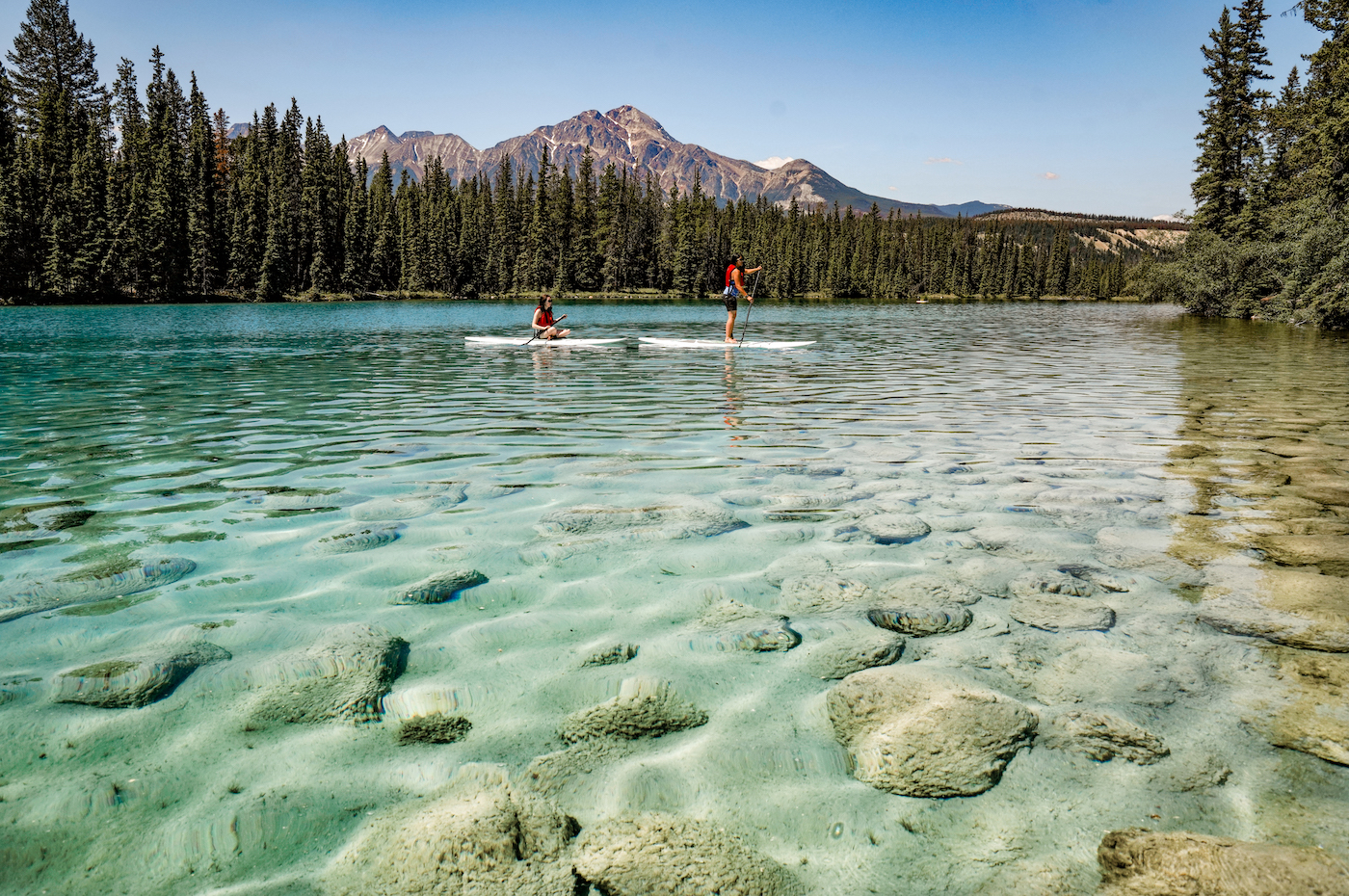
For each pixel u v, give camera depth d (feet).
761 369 43.70
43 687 7.86
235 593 10.39
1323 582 10.78
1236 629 9.31
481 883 5.30
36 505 14.83
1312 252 95.04
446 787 6.37
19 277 165.48
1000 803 6.21
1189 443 21.79
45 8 217.15
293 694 7.81
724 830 5.91
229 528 13.35
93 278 175.42
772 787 6.43
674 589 10.73
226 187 238.89
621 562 11.80
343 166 277.44
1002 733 7.11
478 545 12.48
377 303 223.92
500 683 8.09
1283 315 103.76
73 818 5.94
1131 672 8.28
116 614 9.68
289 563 11.63
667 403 29.91
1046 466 18.63
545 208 301.84
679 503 15.11
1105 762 6.70
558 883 5.32
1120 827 5.88
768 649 8.91
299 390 33.81
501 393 32.89
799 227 415.23
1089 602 10.21
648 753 6.89
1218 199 148.05
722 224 369.30
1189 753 6.80
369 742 7.02
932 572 11.38
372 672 8.23
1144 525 13.71
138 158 209.67
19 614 9.65
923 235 471.21
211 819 5.96
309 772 6.57
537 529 13.39
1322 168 104.58
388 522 13.74
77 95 224.12
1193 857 5.41
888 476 17.54
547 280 304.09
